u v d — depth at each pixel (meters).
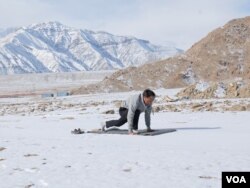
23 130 19.80
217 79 92.38
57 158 11.26
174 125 19.94
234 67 95.06
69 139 15.48
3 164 10.69
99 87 91.69
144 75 96.19
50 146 13.59
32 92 122.81
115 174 9.09
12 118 30.30
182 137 15.20
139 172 9.20
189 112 28.20
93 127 20.11
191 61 99.81
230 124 19.73
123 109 17.14
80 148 12.91
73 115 30.30
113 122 17.38
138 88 91.25
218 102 38.28
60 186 8.24
